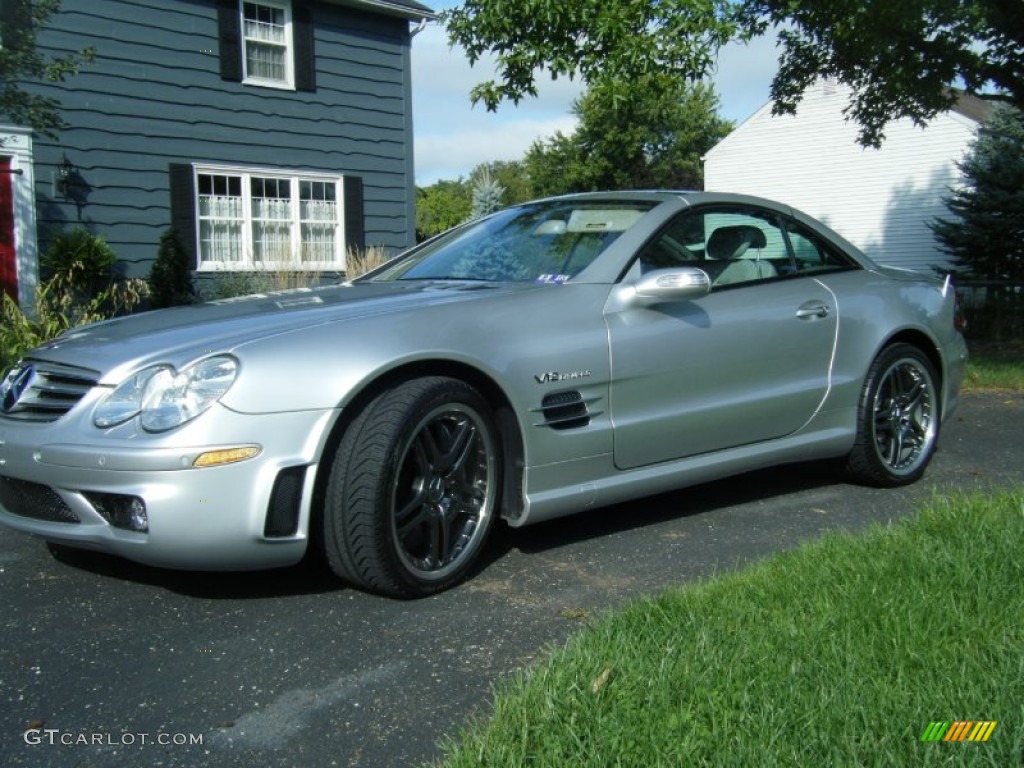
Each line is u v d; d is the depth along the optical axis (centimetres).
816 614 273
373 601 325
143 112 1294
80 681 266
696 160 4972
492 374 342
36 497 322
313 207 1503
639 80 930
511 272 412
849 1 987
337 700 253
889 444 484
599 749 206
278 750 229
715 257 429
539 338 358
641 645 256
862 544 338
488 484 346
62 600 327
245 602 324
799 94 1317
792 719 214
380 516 309
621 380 377
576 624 303
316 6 1475
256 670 272
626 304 385
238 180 1412
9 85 960
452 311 346
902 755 200
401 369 327
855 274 486
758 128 3256
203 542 295
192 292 1292
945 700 221
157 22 1302
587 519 426
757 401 421
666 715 218
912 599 278
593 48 933
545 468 359
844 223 3084
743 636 259
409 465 324
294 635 296
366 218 1569
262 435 298
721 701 224
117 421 302
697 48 884
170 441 293
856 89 1284
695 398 402
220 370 300
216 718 245
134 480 294
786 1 1029
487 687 259
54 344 350
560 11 901
